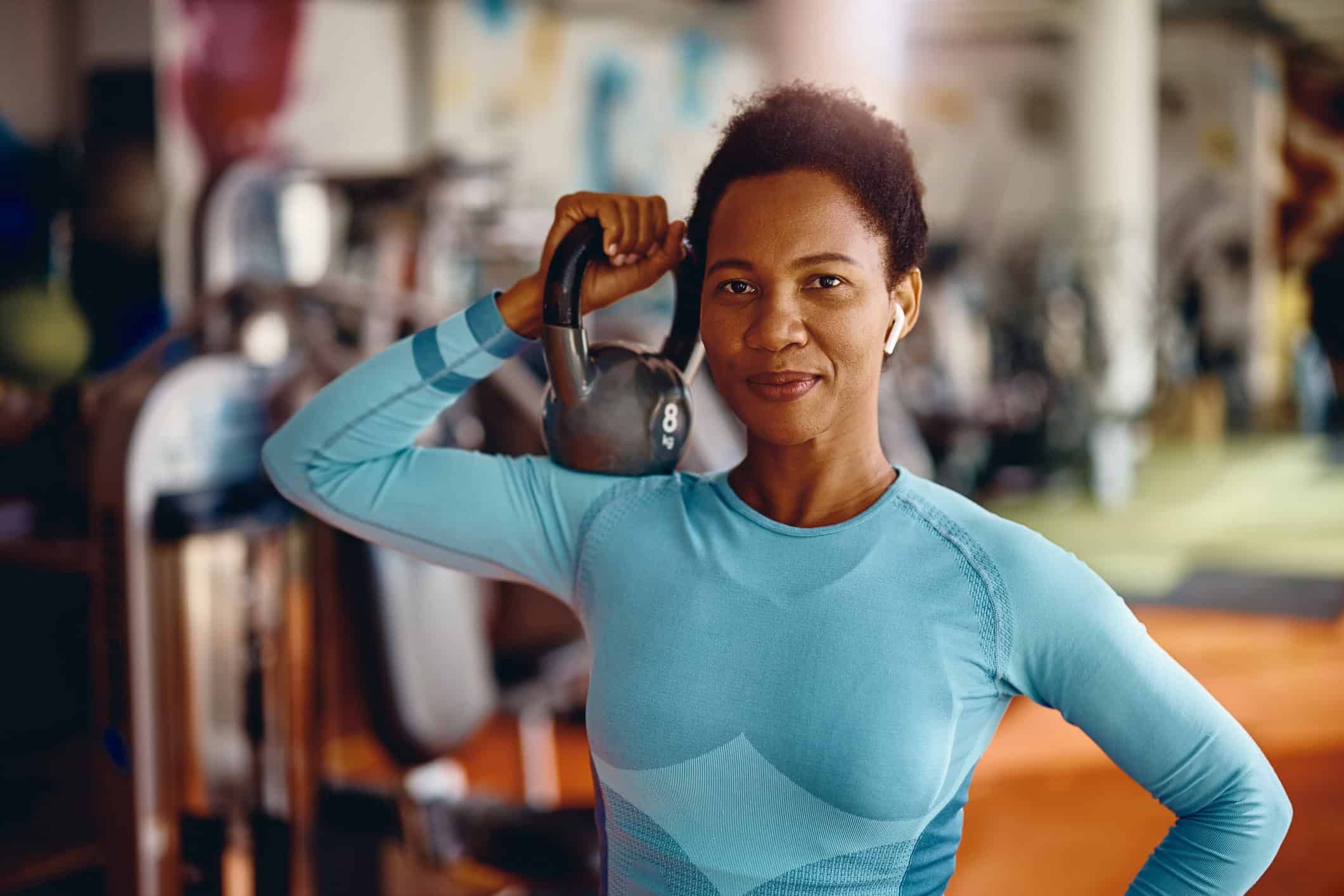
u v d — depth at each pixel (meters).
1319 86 12.98
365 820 2.04
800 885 0.78
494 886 2.07
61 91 5.52
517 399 2.48
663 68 9.48
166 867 1.71
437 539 0.91
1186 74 11.70
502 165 3.75
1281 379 12.90
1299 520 6.85
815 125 0.78
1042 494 7.69
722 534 0.83
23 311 3.46
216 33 5.89
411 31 7.46
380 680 1.96
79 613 2.45
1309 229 13.10
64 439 2.12
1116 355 7.86
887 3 5.65
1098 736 0.78
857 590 0.78
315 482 0.92
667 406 0.89
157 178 5.51
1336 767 3.11
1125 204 8.03
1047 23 11.09
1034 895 2.40
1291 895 2.40
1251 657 4.14
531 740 2.60
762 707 0.77
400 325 2.38
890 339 0.84
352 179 3.72
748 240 0.78
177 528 1.71
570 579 0.89
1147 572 5.46
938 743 0.76
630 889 0.83
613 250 0.87
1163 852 0.80
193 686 1.77
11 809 2.25
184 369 1.75
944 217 11.88
